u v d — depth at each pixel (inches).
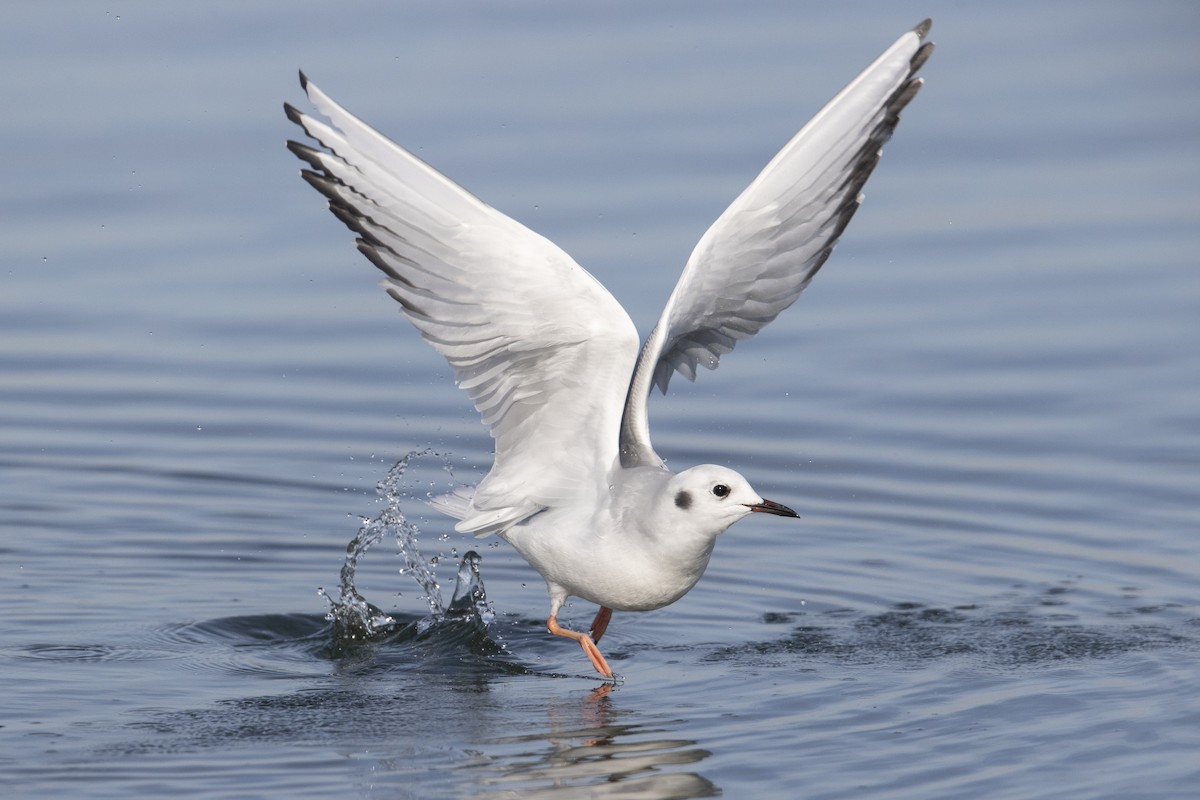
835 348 703.7
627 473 430.9
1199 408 641.6
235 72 910.4
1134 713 410.0
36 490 601.9
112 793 365.7
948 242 775.1
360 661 473.1
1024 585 522.9
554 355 422.6
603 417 429.1
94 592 520.4
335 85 882.1
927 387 670.5
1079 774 371.6
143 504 593.6
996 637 477.4
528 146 823.7
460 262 411.2
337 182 412.2
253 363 701.3
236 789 368.5
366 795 365.4
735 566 548.7
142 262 764.6
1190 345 687.1
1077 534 561.0
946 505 588.1
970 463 616.1
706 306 461.7
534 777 376.2
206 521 581.9
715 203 768.3
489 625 503.8
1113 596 510.0
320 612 512.1
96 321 724.0
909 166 842.8
